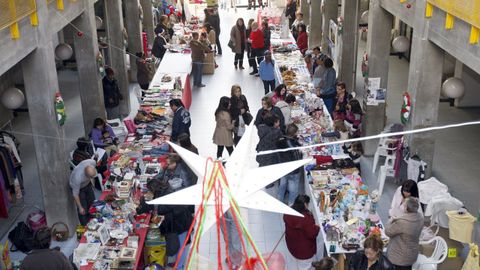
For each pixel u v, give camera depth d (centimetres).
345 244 725
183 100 1342
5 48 690
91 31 1124
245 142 261
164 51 1733
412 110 923
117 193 871
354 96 1378
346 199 811
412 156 927
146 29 1916
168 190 805
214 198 241
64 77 1684
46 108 845
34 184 1086
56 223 897
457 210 772
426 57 880
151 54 1767
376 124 1156
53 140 863
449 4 736
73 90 1580
